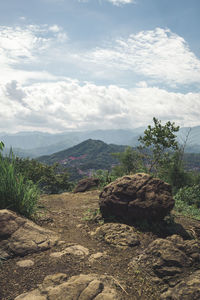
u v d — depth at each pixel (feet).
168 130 42.27
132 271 11.73
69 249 13.70
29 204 17.42
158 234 16.97
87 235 16.84
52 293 9.39
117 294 9.58
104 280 10.58
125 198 18.71
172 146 42.55
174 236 14.70
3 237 13.51
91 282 10.03
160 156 43.93
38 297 9.23
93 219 20.17
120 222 18.72
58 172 79.66
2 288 10.02
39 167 71.20
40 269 11.48
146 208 17.79
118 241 15.02
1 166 16.67
